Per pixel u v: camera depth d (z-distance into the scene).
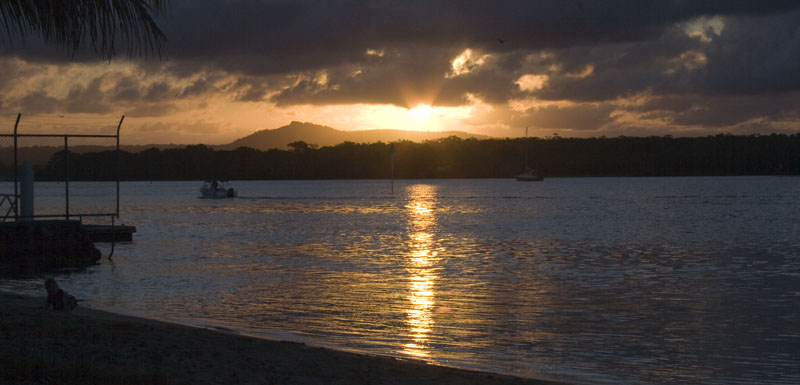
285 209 84.38
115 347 9.69
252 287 22.27
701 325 16.41
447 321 16.73
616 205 89.06
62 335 10.22
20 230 25.72
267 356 10.42
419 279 24.39
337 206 91.62
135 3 8.86
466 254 33.44
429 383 9.66
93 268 26.83
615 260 30.75
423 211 77.88
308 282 23.55
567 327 16.11
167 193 163.00
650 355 13.52
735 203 92.31
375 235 45.78
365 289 21.97
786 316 17.58
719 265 28.84
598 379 11.78
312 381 8.98
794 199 103.69
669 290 21.84
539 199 110.88
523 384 10.27
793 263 29.45
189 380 8.21
